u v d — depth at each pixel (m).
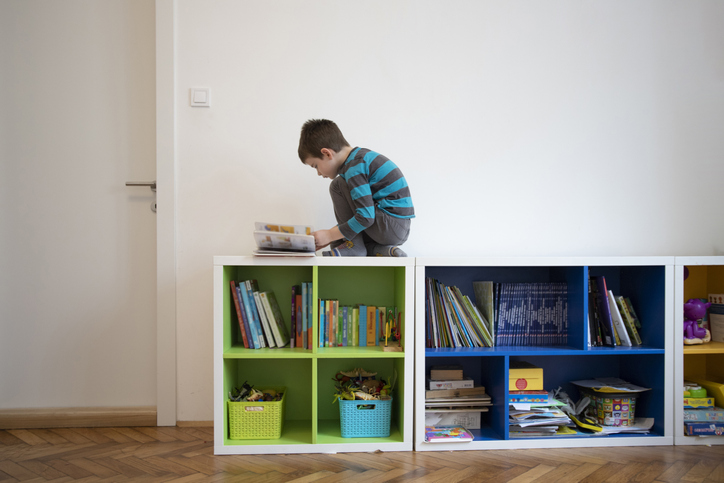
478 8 2.01
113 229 1.92
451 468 1.47
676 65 2.06
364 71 1.96
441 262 1.63
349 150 1.73
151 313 1.93
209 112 1.91
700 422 1.72
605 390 1.75
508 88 2.01
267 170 1.92
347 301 1.92
